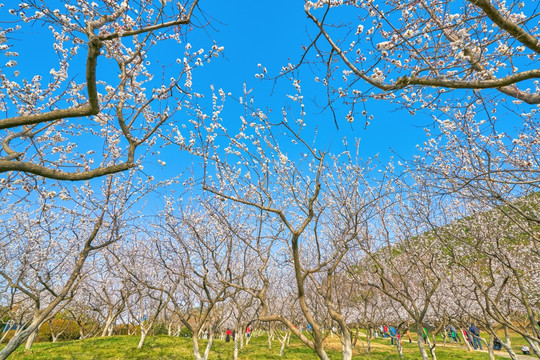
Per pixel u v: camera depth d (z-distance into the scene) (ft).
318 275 43.57
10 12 14.03
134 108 21.45
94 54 12.25
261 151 22.80
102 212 28.58
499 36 12.26
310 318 19.07
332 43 12.78
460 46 12.91
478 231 24.90
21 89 19.95
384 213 29.45
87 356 42.78
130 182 32.17
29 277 38.70
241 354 51.19
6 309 42.70
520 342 66.90
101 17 13.52
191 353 47.42
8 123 12.66
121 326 87.45
